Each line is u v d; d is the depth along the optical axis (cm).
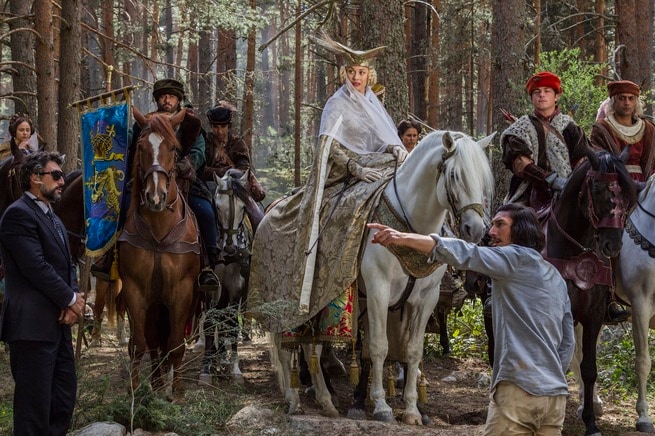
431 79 2552
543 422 468
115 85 2908
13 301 564
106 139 754
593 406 722
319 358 745
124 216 749
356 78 767
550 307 472
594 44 2567
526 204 735
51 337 565
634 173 764
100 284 942
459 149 639
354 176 729
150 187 687
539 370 463
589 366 685
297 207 773
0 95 1584
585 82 1384
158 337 788
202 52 2823
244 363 1018
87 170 765
